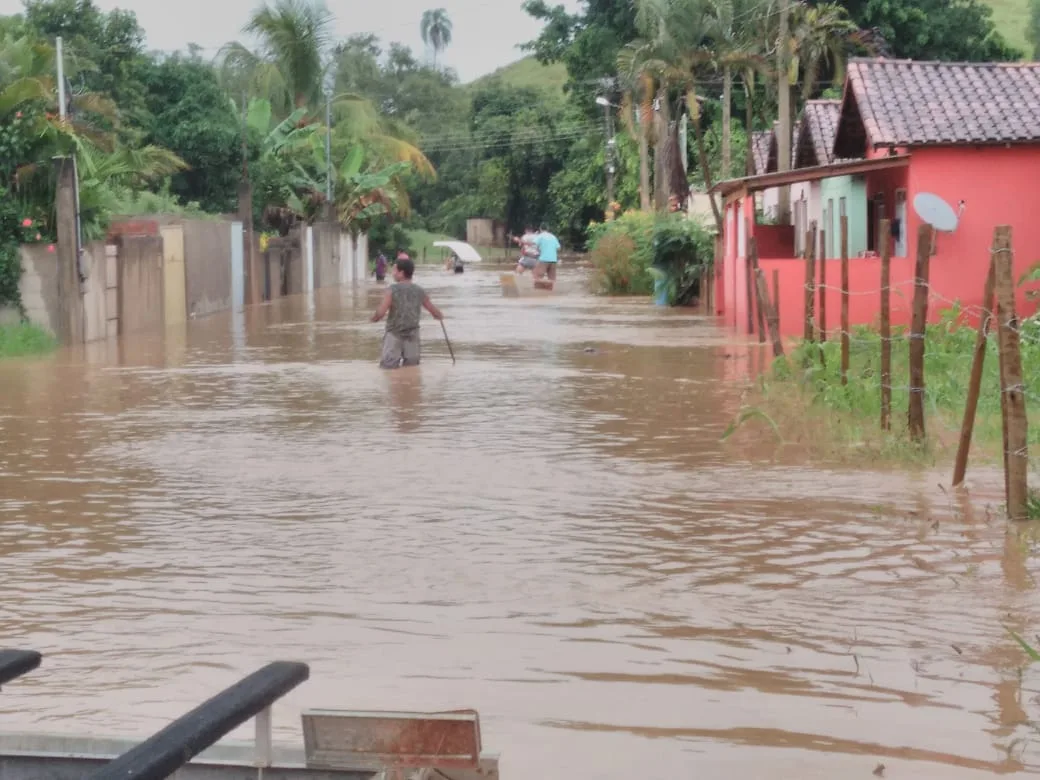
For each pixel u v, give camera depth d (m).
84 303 27.81
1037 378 15.99
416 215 119.62
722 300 36.22
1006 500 10.71
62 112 27.39
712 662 7.21
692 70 47.28
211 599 8.52
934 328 19.91
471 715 4.14
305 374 21.84
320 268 56.22
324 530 10.46
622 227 48.41
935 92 27.23
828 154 34.25
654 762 5.87
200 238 37.34
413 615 8.12
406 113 132.38
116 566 9.39
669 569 9.18
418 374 21.62
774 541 9.95
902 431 14.04
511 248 109.12
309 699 6.65
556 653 7.38
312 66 56.16
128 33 47.12
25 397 19.06
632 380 20.55
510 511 11.09
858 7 58.97
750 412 14.48
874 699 6.63
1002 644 7.47
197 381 20.95
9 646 7.57
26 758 4.20
